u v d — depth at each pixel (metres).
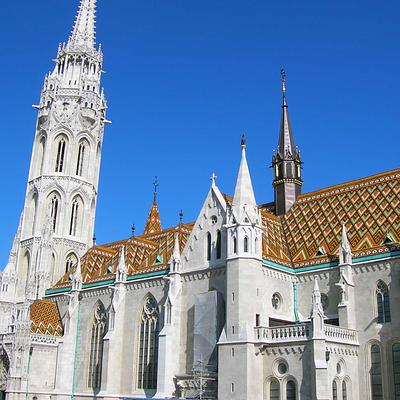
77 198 110.62
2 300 103.50
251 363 61.41
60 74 117.06
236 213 68.56
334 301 69.06
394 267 65.00
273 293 69.94
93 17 124.38
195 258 74.75
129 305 83.12
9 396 82.19
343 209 79.62
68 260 106.44
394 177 78.19
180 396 69.12
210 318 68.81
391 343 63.06
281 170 91.31
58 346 88.81
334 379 59.53
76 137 112.06
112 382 79.69
